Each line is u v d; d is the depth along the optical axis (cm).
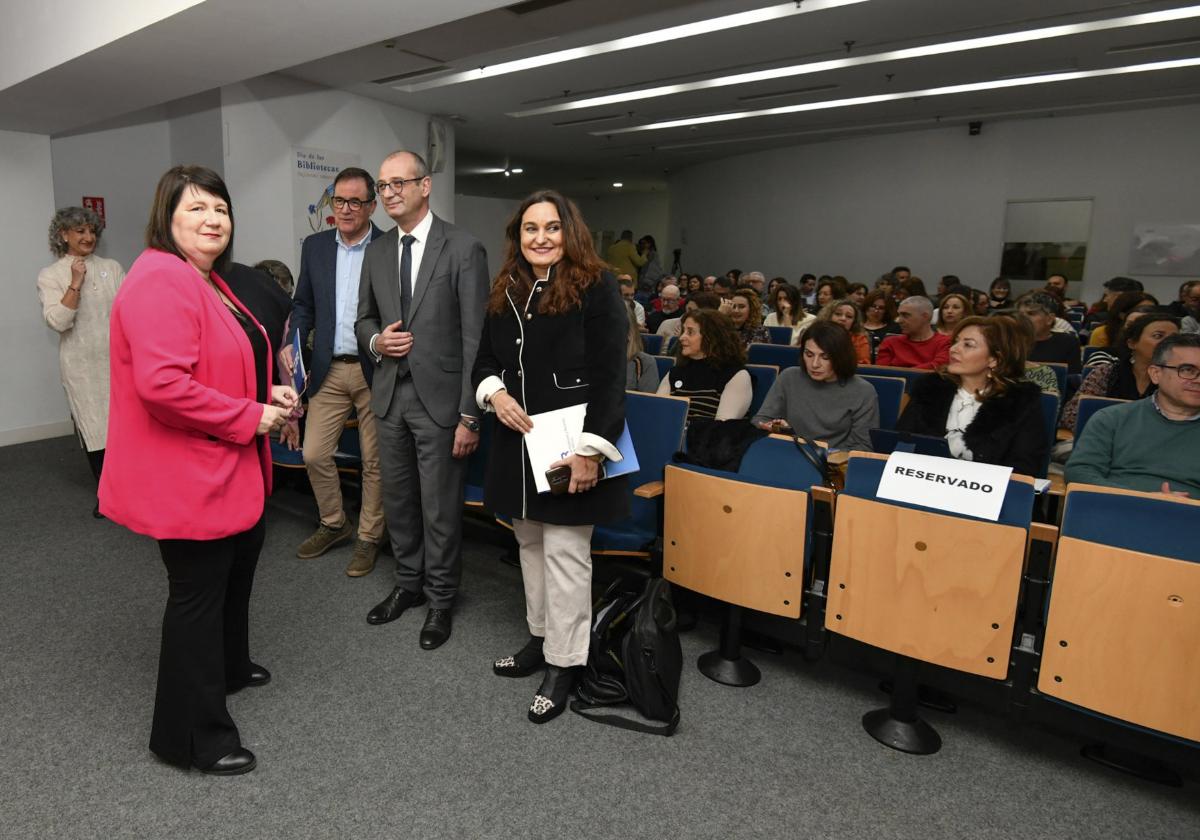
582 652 205
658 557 240
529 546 217
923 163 1053
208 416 155
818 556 203
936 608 181
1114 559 158
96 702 207
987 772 186
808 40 600
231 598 202
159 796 170
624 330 194
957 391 264
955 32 582
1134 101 842
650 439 272
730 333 312
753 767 185
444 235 246
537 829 162
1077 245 954
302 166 655
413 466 259
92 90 411
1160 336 300
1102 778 185
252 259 615
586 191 1803
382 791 173
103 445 384
